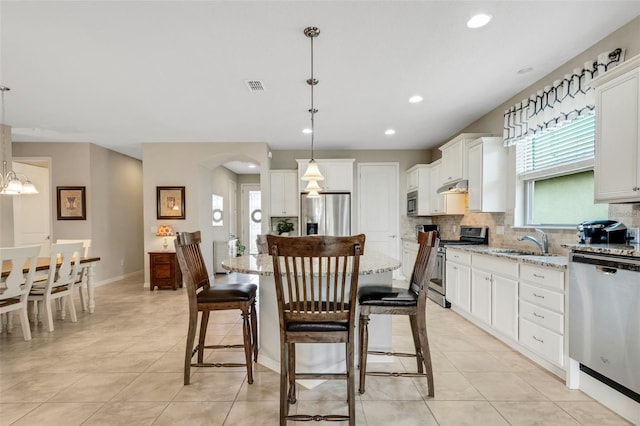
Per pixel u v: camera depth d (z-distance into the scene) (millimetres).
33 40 2463
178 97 3672
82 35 2406
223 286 2621
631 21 2312
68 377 2467
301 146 6281
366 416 1966
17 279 3102
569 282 2248
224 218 8141
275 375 2500
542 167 3357
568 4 2117
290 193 6250
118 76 3113
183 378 2455
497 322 3094
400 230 6570
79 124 4688
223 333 3428
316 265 2355
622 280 1868
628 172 2020
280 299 1789
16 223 6395
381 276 2676
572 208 3059
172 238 5832
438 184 5418
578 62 2787
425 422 1904
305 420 1778
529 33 2445
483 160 3812
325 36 2453
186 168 5852
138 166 7387
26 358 2805
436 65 2945
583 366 2186
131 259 7066
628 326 1838
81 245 3932
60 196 5742
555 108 2953
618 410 1956
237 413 2010
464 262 3750
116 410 2041
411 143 6098
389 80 3260
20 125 4707
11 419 1949
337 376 1843
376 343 2701
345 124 4816
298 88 3445
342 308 1790
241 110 4148
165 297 5012
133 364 2691
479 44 2592
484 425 1873
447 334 3344
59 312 4203
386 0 2049
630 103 2002
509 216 3795
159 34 2404
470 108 4129
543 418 1933
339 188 6059
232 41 2514
